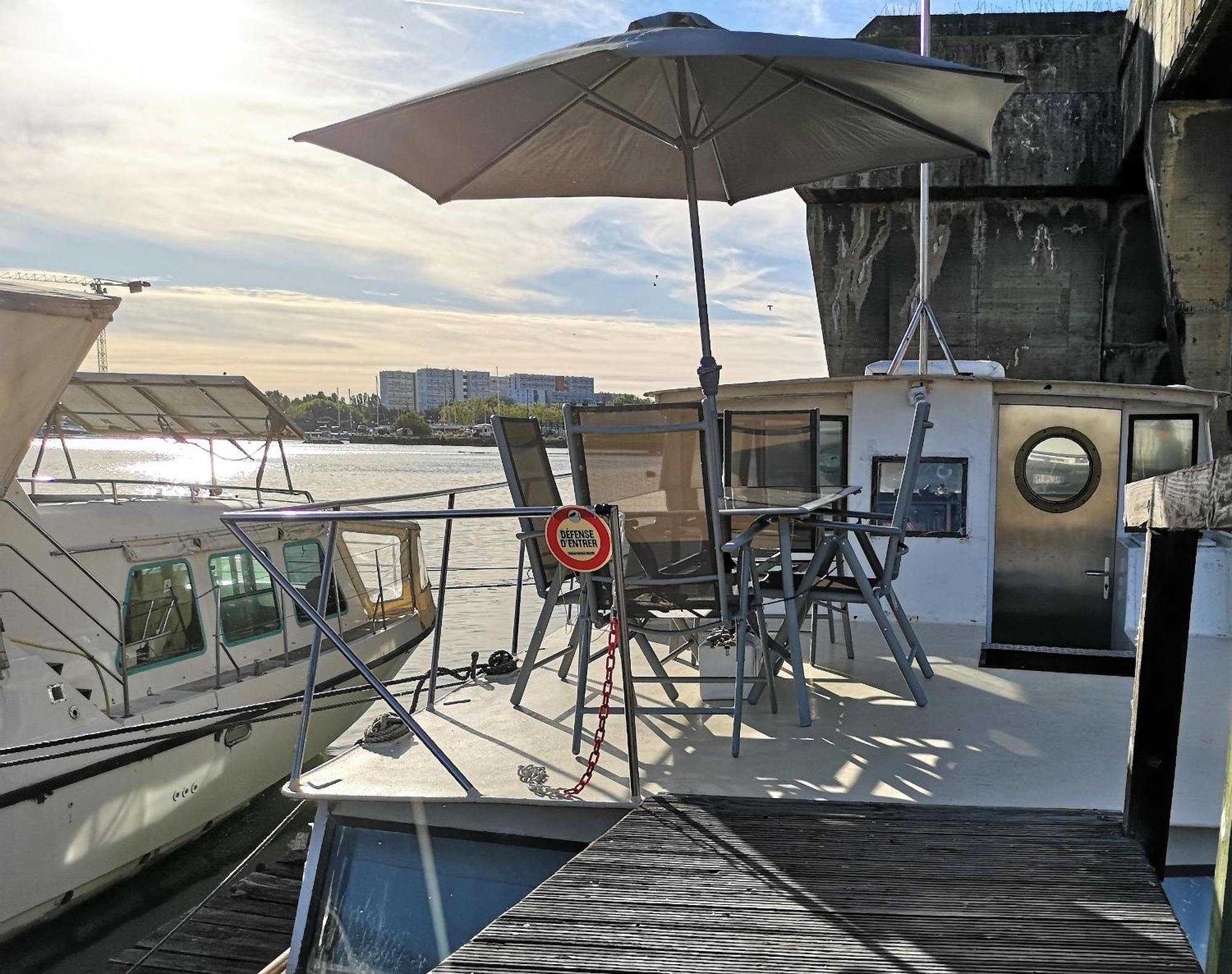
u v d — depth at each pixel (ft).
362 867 10.59
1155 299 37.09
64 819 22.31
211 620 29.37
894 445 19.51
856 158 16.74
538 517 13.29
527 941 7.23
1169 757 8.65
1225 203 29.89
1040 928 7.29
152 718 25.03
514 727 12.75
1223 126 29.45
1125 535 19.95
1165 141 30.04
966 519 19.22
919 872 8.27
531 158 16.16
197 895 24.61
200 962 19.02
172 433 38.99
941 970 6.73
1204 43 25.49
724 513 11.19
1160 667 8.59
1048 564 20.33
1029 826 9.21
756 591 12.62
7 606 23.12
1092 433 20.01
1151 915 7.47
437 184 15.99
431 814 10.54
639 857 8.64
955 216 37.99
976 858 8.52
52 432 34.50
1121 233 37.04
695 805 9.84
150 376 34.24
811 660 16.19
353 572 37.93
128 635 26.43
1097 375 37.91
